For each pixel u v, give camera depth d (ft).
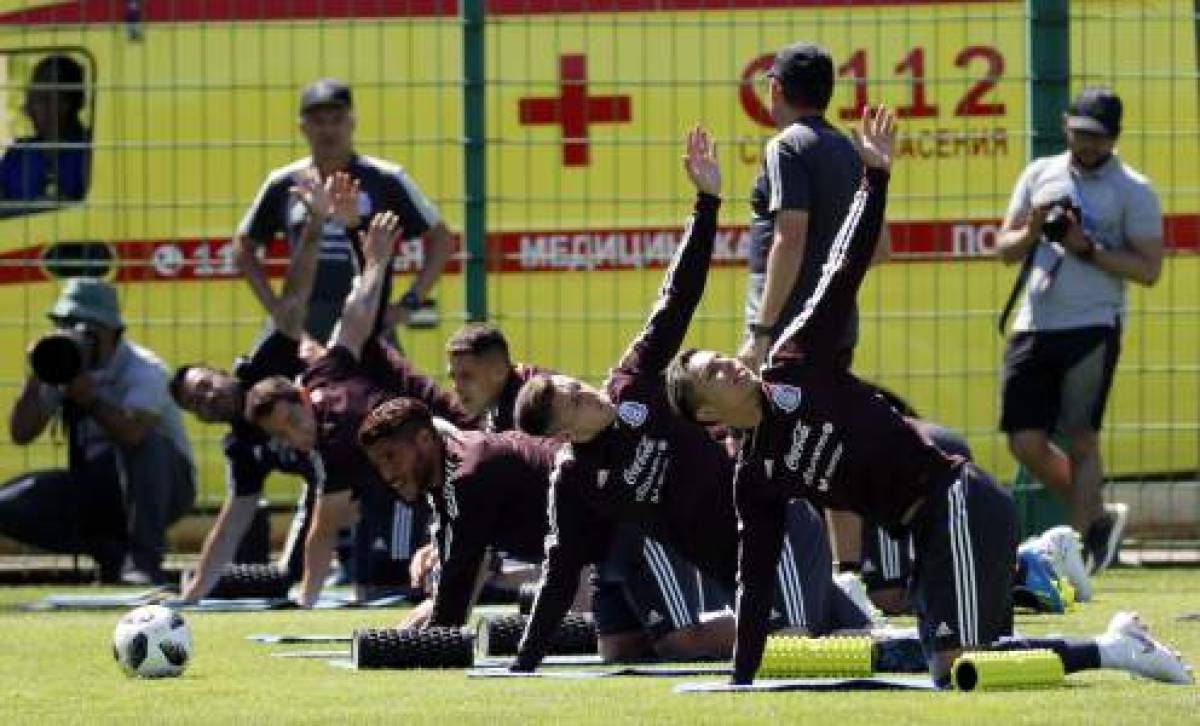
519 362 134.10
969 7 132.05
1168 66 132.98
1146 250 127.95
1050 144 132.16
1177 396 136.05
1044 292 128.57
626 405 84.43
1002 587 77.61
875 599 109.50
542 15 132.57
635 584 90.53
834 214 106.52
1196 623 100.53
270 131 133.39
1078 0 132.46
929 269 133.49
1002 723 66.95
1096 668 78.48
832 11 131.95
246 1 133.18
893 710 70.23
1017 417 130.21
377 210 127.13
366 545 120.47
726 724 67.77
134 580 134.21
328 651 95.20
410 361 134.82
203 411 116.37
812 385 76.74
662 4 132.16
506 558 118.52
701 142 86.63
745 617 77.87
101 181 134.21
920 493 77.56
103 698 78.79
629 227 133.18
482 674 84.58
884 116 78.64
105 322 130.41
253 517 122.72
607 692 77.51
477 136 132.98
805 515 89.35
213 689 80.94
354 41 133.08
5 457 137.28
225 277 134.62
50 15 133.49
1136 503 136.98
